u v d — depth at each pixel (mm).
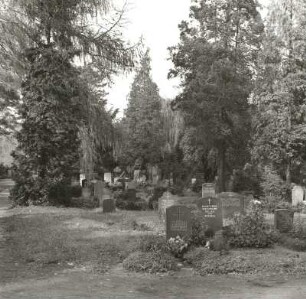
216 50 36344
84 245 13617
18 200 24516
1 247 13875
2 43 19344
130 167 53531
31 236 15156
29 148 24172
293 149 33469
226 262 11750
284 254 12781
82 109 26609
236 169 40781
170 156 51562
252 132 35938
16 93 32656
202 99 35312
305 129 32438
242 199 19594
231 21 37344
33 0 19531
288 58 33781
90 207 25844
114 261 12211
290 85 33125
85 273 11211
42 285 10172
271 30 34406
